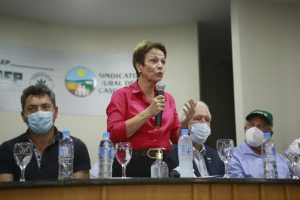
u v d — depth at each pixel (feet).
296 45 13.93
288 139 13.10
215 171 8.63
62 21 15.23
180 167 6.26
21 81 14.24
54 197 4.42
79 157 7.29
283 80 13.55
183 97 15.12
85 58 15.30
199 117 8.46
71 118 14.60
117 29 15.85
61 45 15.19
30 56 14.60
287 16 14.11
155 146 6.57
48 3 13.79
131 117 6.78
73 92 14.85
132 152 6.52
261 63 13.44
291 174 9.19
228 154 6.71
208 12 14.78
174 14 14.92
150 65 6.70
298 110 13.42
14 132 13.73
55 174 6.94
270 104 13.21
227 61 20.04
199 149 8.71
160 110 6.13
